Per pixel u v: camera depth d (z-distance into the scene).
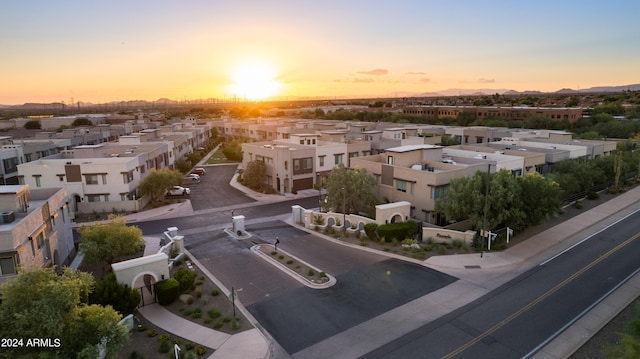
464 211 34.75
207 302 25.86
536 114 118.75
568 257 32.50
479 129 82.69
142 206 51.44
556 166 51.06
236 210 50.50
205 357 20.11
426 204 40.50
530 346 20.53
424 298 25.91
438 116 151.88
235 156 90.81
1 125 124.50
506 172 36.22
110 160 51.41
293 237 39.47
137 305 25.03
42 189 33.34
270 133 104.50
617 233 38.31
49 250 29.12
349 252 34.84
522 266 30.91
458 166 42.97
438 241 36.34
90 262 29.08
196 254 35.06
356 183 42.94
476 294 26.33
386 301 25.61
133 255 34.59
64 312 16.38
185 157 88.81
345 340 21.36
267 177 63.22
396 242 36.06
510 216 34.19
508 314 23.67
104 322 16.86
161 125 122.62
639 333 17.39
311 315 24.06
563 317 23.28
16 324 15.02
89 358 15.57
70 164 49.28
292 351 20.47
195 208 51.56
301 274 29.97
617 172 54.31
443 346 20.61
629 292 26.17
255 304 25.56
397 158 45.22
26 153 64.50
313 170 62.00
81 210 49.12
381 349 20.47
